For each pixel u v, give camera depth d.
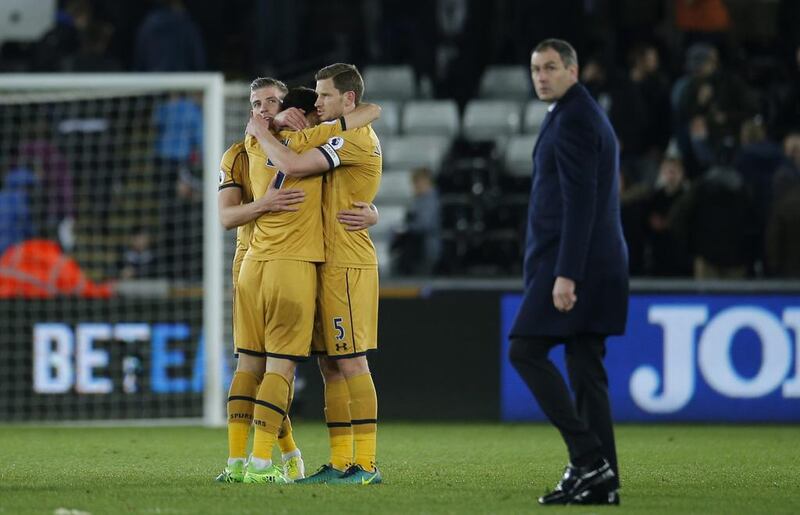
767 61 54.50
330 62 58.19
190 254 47.72
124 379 42.59
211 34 60.50
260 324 23.22
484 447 33.09
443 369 42.75
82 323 42.59
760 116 51.12
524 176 53.28
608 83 50.19
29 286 42.62
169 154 49.00
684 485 24.00
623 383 42.09
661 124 50.72
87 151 49.84
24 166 49.28
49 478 24.61
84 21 54.28
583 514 19.23
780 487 23.69
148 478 24.56
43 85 42.00
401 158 54.38
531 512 19.39
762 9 55.19
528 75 57.22
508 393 42.50
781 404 41.81
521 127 56.12
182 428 39.88
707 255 44.47
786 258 44.44
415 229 47.72
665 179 45.62
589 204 20.31
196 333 42.88
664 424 41.75
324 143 22.80
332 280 23.14
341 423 23.83
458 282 42.88
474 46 58.31
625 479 25.19
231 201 23.70
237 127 46.22
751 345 41.84
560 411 20.44
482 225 51.34
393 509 19.64
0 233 47.53
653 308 42.06
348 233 23.16
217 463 28.19
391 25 59.59
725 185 44.19
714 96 49.06
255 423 23.09
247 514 18.98
